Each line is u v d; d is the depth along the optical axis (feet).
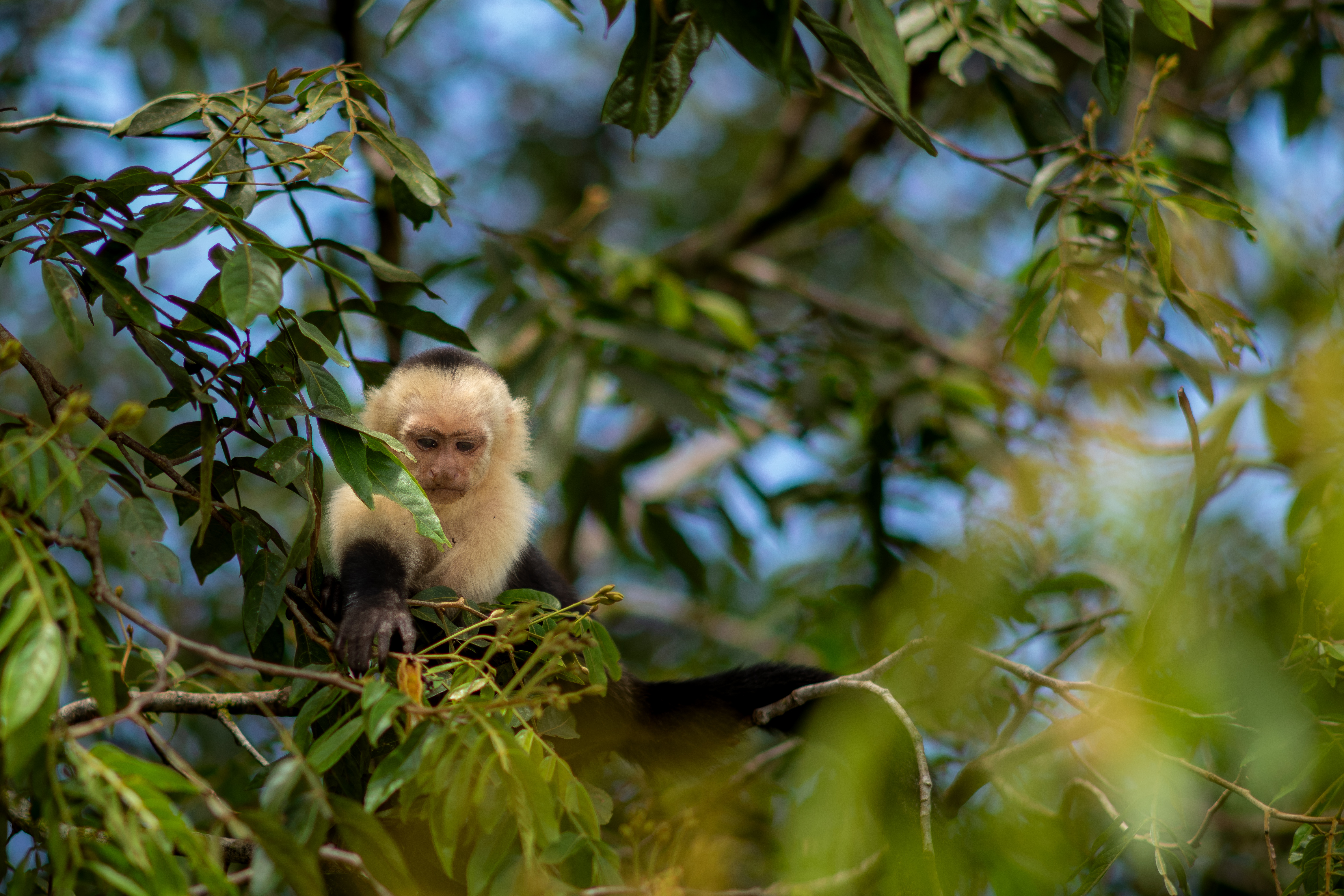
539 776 16.08
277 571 21.12
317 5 55.57
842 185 55.16
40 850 19.01
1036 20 25.59
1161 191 28.78
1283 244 37.52
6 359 14.98
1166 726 24.47
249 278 17.58
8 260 44.27
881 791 27.09
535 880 16.10
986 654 23.35
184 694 21.66
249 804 29.37
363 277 44.96
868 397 43.93
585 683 20.63
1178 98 45.85
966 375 46.14
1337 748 22.47
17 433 17.03
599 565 56.95
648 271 43.47
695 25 21.59
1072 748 28.99
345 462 20.33
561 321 40.55
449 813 15.62
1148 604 29.99
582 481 44.96
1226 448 33.12
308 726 18.95
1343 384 31.22
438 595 23.76
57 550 34.22
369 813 15.57
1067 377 46.68
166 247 17.97
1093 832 30.73
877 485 42.27
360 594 23.58
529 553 32.30
